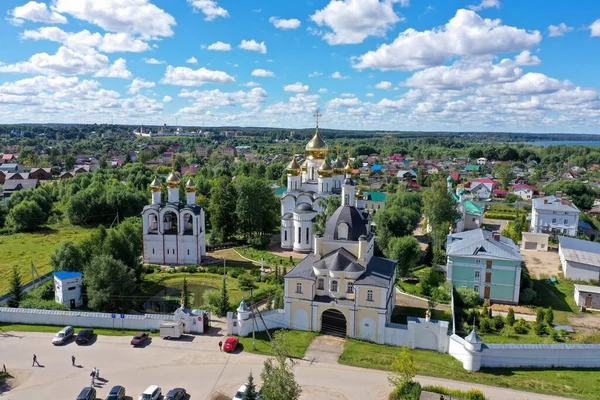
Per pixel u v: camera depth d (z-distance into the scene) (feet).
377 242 316.81
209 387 147.02
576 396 143.13
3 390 143.74
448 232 342.44
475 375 156.66
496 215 505.66
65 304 221.05
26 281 276.21
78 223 453.58
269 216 373.20
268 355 170.09
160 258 310.45
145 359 165.78
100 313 194.18
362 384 150.10
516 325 204.85
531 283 258.78
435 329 180.24
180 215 306.35
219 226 362.12
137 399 139.13
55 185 597.93
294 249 334.03
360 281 188.34
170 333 182.70
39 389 144.56
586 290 240.53
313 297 194.39
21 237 400.88
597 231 413.18
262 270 289.12
